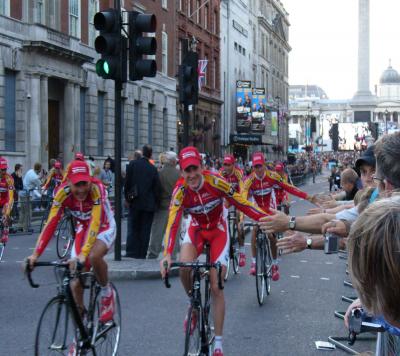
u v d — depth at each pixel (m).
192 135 41.56
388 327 2.27
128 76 12.14
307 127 108.88
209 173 6.17
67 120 30.33
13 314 7.99
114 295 6.01
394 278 1.86
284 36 94.31
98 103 34.12
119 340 6.18
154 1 40.41
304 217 4.17
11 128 26.58
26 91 27.05
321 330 7.39
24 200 18.39
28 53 27.03
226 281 10.67
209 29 53.34
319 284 10.57
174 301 8.84
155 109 41.31
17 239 16.73
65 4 30.38
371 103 116.38
